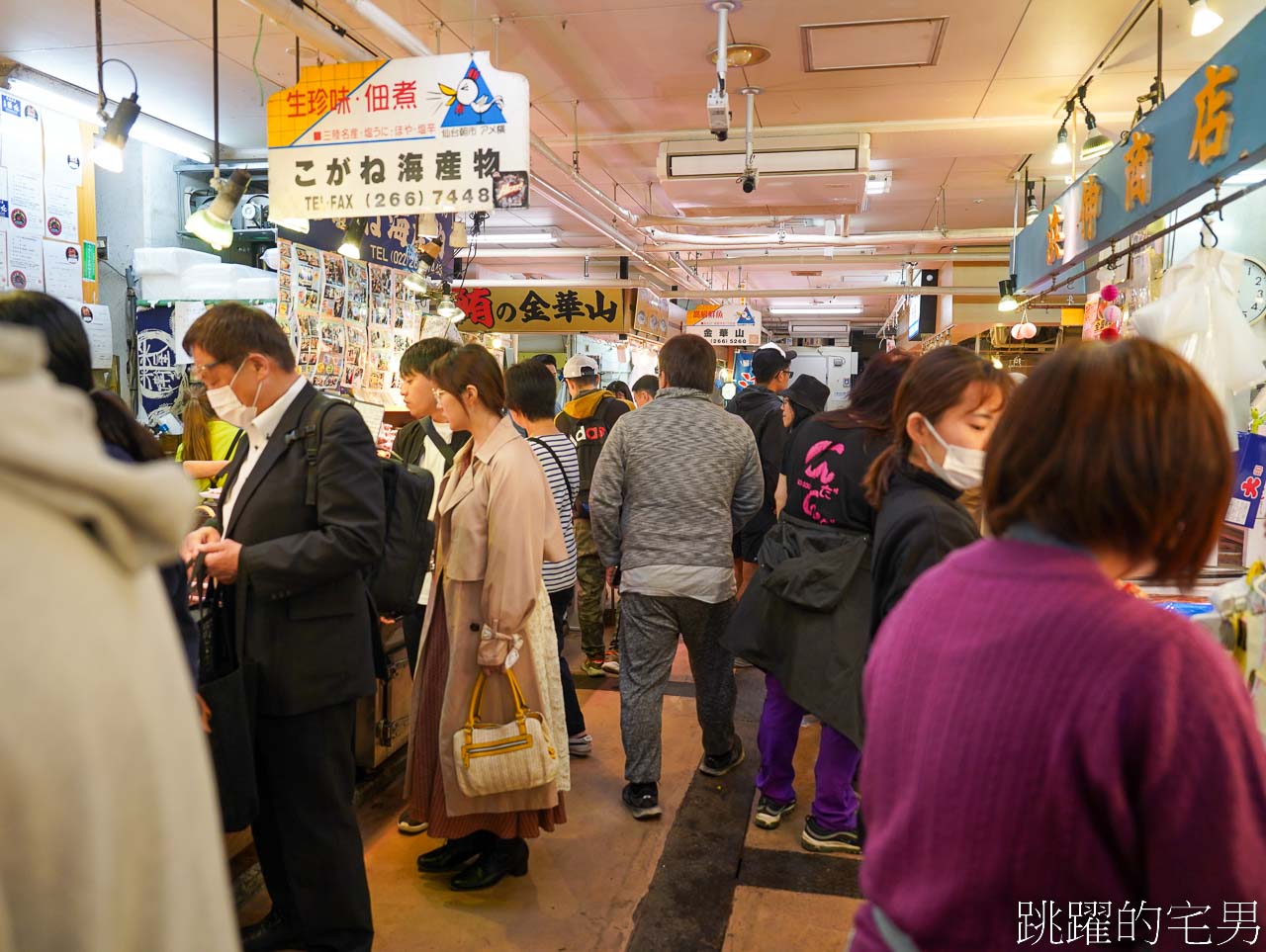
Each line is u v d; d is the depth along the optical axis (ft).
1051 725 2.32
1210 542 2.47
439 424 10.77
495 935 7.25
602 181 25.03
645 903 7.76
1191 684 2.22
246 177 10.50
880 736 2.84
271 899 7.01
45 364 4.00
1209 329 7.32
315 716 6.14
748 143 16.75
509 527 7.13
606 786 10.10
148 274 14.24
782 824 9.22
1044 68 15.84
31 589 2.02
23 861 1.95
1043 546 2.57
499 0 13.38
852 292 31.22
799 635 8.14
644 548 9.21
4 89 12.80
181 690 2.44
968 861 2.43
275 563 5.73
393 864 8.38
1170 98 9.14
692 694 13.17
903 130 19.03
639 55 15.52
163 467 2.38
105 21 13.56
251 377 6.04
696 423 9.29
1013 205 26.45
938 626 2.70
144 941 2.18
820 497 8.20
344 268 12.92
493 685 7.41
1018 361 25.84
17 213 12.89
